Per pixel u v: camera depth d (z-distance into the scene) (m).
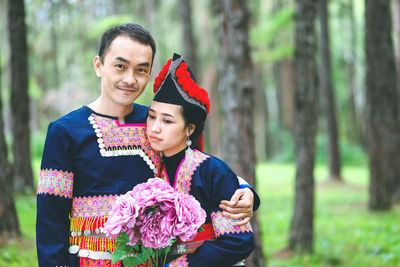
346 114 32.50
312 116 6.81
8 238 5.45
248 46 4.33
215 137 22.94
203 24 21.91
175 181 2.01
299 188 6.89
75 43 26.56
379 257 5.95
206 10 21.81
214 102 23.02
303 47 6.73
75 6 23.34
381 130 9.32
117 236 1.86
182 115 1.97
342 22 27.58
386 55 9.22
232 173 2.05
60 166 1.90
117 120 2.05
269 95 37.62
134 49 1.94
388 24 9.23
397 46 10.77
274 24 14.18
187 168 2.01
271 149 31.42
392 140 9.38
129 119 2.11
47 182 1.88
